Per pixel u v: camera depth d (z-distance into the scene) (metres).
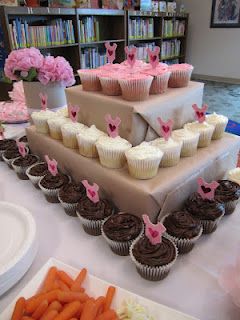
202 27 3.04
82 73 0.57
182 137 0.50
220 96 2.61
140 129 0.51
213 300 0.36
